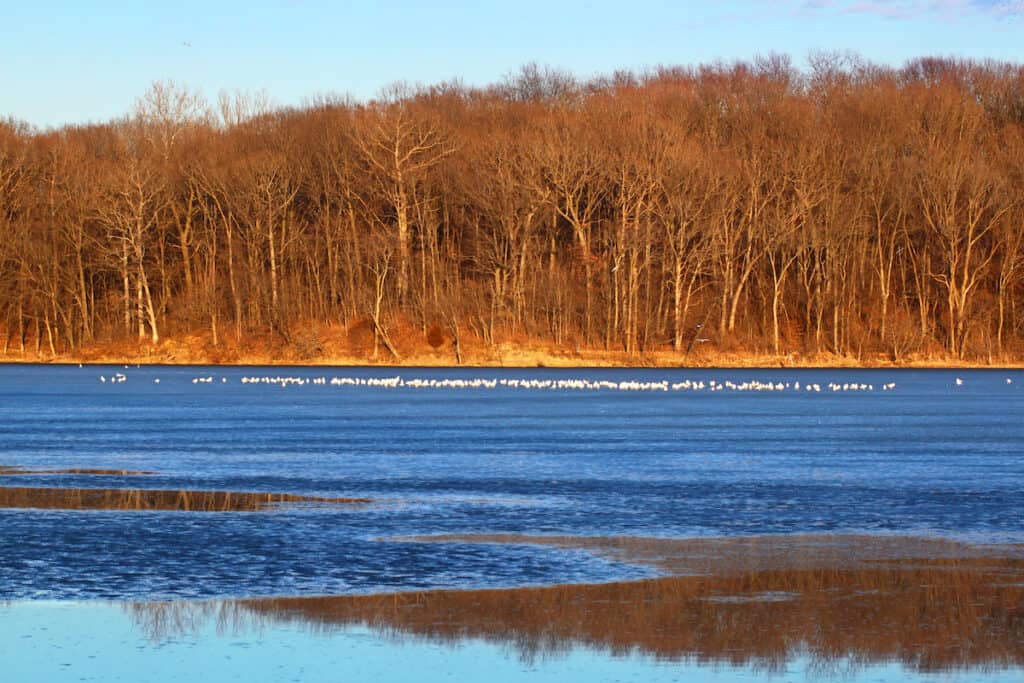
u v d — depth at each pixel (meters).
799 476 69.62
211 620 34.84
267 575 40.62
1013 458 80.12
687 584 39.44
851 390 179.00
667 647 32.16
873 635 33.28
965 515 54.41
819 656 31.34
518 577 40.41
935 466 75.12
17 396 154.12
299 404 139.75
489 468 73.44
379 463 76.06
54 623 34.53
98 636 33.19
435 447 87.25
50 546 45.78
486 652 31.77
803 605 36.56
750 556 44.25
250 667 30.47
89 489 62.88
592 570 41.56
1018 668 30.38
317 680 29.53
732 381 199.38
